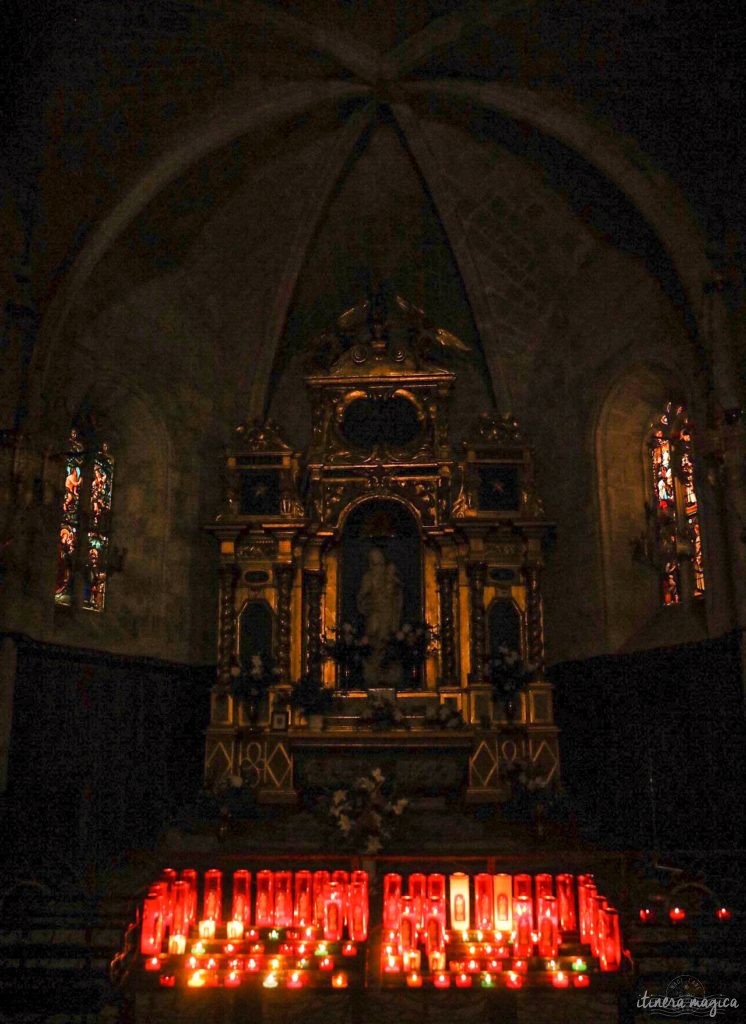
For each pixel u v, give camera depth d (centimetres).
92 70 1275
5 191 1281
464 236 1734
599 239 1612
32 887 1070
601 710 1555
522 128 1503
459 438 1880
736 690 1257
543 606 1711
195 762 1667
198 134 1463
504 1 1291
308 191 1688
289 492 1752
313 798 1583
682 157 1346
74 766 1377
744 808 1221
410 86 1491
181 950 957
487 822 1470
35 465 1320
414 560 1805
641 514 1658
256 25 1328
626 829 1444
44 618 1425
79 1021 909
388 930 948
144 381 1684
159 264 1667
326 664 1736
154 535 1697
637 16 1251
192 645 1705
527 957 936
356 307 1894
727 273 1327
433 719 1638
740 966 963
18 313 1324
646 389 1631
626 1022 914
